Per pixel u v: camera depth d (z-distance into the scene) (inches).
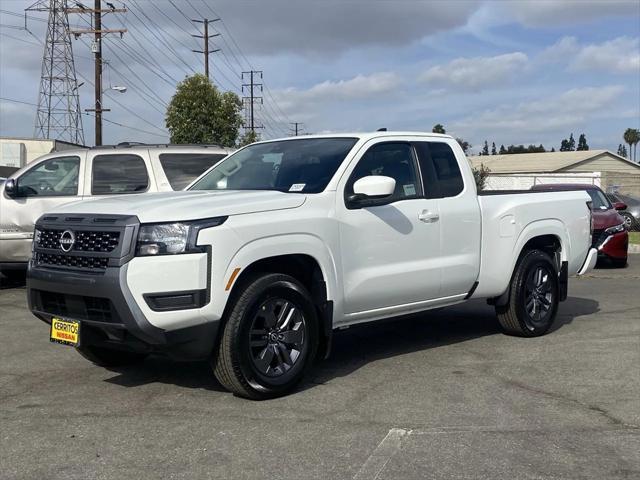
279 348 212.4
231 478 155.9
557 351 273.7
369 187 223.0
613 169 2261.3
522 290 291.1
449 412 199.5
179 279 191.3
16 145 1386.6
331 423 189.9
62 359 262.4
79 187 394.0
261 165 255.3
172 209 197.9
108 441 177.8
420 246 251.9
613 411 201.2
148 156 394.3
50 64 1747.0
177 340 195.5
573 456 167.9
